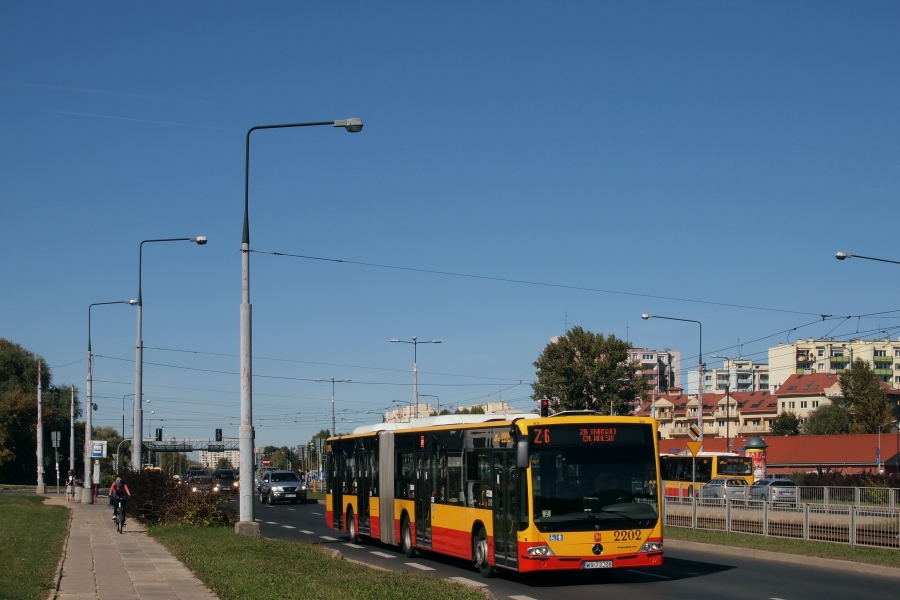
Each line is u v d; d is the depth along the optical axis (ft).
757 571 64.95
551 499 55.31
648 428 57.77
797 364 543.39
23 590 46.65
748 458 195.21
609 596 52.03
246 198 85.30
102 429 471.62
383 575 54.03
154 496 107.96
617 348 222.28
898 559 66.23
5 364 313.94
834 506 78.79
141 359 132.36
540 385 224.33
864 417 312.71
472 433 64.49
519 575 63.05
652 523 56.13
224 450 400.26
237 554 65.77
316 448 279.49
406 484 77.66
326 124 84.02
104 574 57.77
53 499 182.91
